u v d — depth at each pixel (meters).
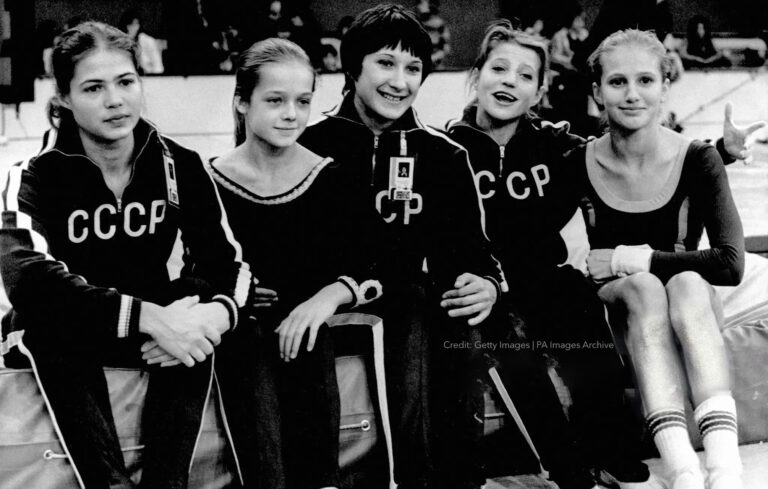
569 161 2.28
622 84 2.23
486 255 2.15
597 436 2.07
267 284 2.02
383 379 1.90
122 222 1.92
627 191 2.26
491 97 2.24
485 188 2.26
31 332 1.72
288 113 2.02
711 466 1.77
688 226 2.25
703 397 1.85
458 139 2.22
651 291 1.95
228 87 2.12
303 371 1.82
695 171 2.22
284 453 1.78
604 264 2.21
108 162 1.90
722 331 2.14
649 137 2.24
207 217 1.96
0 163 1.88
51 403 1.66
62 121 1.88
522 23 2.26
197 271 1.93
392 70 2.12
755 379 2.17
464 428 1.95
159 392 1.73
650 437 2.10
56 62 1.87
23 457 1.69
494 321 2.09
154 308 1.74
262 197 2.04
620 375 2.09
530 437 2.03
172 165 1.97
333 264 2.02
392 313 1.96
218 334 1.76
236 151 2.05
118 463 1.69
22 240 1.73
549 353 2.11
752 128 2.35
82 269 1.89
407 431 1.85
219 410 1.83
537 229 2.27
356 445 1.94
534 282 2.22
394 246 2.08
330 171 2.08
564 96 2.28
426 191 2.16
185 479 1.69
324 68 2.13
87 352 1.72
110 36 1.89
